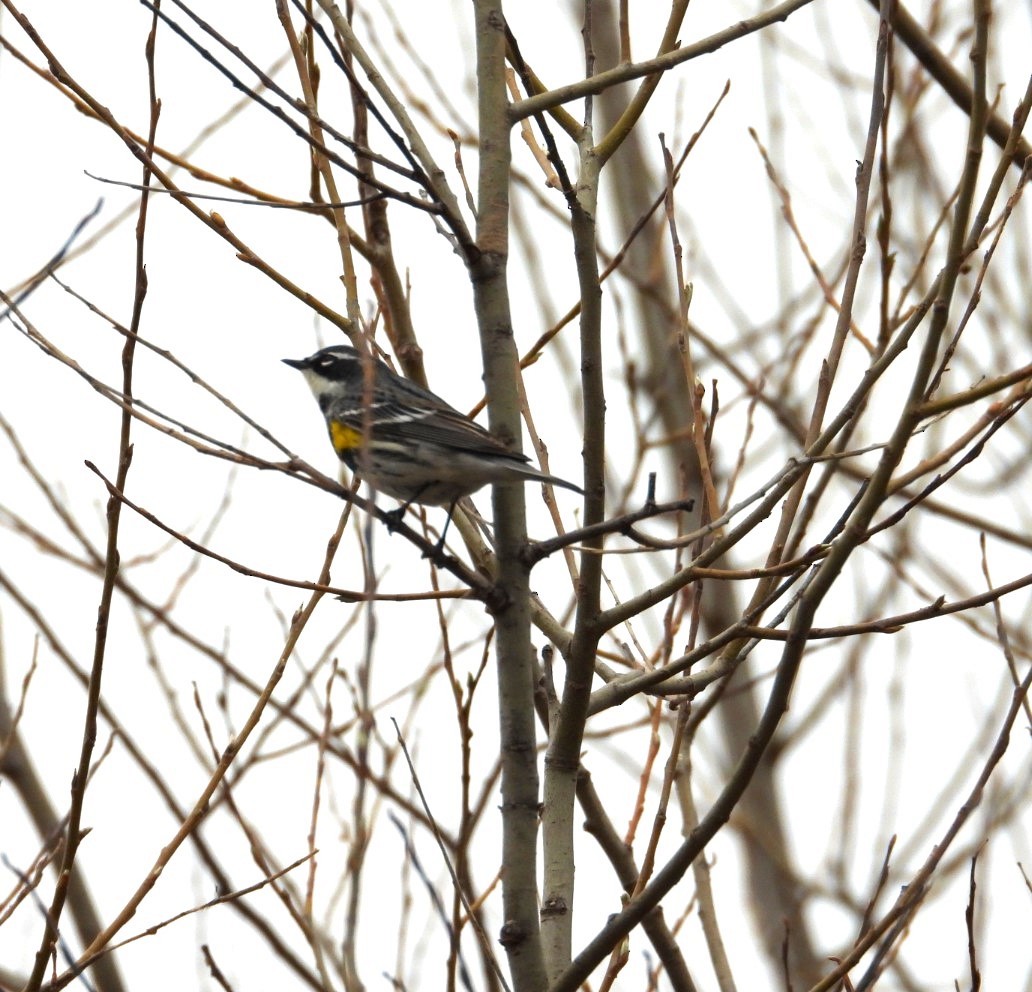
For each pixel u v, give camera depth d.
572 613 12.77
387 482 12.95
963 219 8.38
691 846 8.77
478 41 10.43
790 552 10.09
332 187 11.16
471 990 8.34
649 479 9.22
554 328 11.70
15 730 11.08
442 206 9.60
